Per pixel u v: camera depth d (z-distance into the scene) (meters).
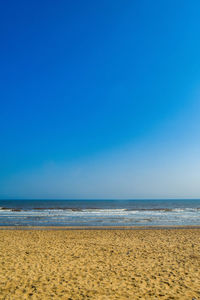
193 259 9.62
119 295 5.97
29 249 11.28
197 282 6.92
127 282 6.90
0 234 16.27
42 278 7.18
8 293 6.02
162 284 6.75
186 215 36.06
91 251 11.00
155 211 46.25
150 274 7.65
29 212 40.28
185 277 7.37
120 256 10.08
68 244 12.69
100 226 21.94
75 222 25.22
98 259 9.55
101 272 7.84
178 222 26.30
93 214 36.44
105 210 48.28
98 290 6.29
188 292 6.17
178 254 10.48
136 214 37.44
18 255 10.01
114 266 8.56
